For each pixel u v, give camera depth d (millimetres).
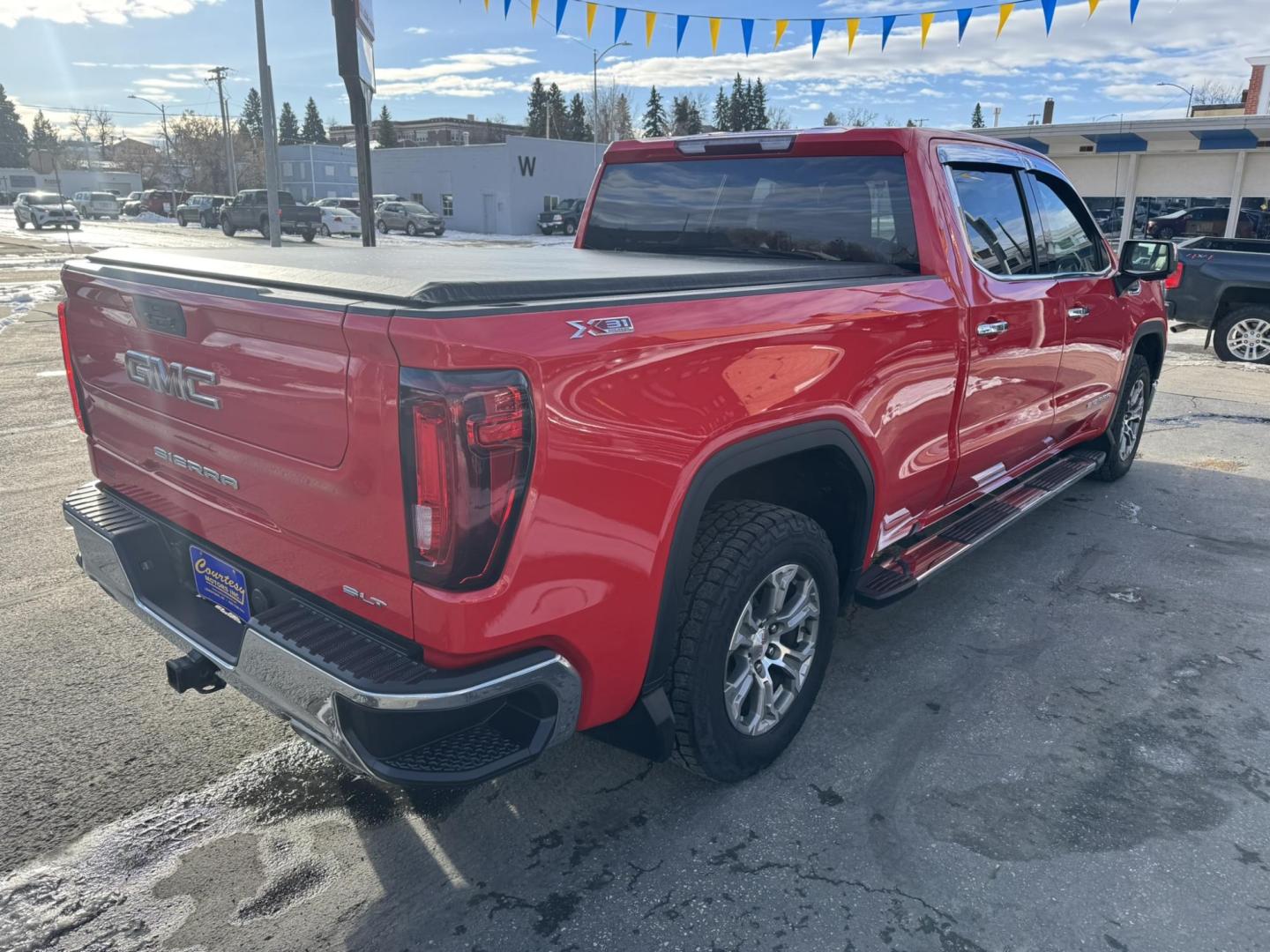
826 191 3674
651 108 92812
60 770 2938
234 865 2535
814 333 2658
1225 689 3545
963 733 3217
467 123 114250
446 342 1818
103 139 118562
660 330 2201
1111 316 5020
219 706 3334
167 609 2682
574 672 2152
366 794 2846
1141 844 2643
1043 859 2580
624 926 2326
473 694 1969
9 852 2566
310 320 2008
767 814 2758
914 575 3416
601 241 4473
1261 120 21250
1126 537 5211
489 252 3701
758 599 2766
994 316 3652
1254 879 2508
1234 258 11289
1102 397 5250
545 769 2984
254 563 2436
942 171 3521
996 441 3982
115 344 2766
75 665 3617
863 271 3174
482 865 2547
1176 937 2305
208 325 2322
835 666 3682
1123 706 3412
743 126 93062
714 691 2598
